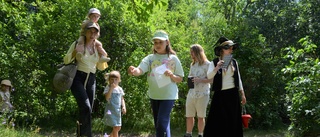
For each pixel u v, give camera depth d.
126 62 9.98
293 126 8.70
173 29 11.80
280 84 12.23
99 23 9.72
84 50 4.61
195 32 13.01
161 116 4.50
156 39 4.71
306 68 8.37
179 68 4.75
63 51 9.68
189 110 6.53
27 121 8.84
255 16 18.81
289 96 8.94
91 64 4.70
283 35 18.06
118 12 9.89
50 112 9.77
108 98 6.74
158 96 4.62
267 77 12.06
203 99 6.35
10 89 8.54
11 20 10.45
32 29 9.82
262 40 12.41
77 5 9.84
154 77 4.64
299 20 17.05
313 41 16.17
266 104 11.87
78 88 4.52
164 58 4.73
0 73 9.52
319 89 7.92
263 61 11.86
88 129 4.46
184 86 10.55
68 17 9.73
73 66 4.52
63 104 10.21
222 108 5.35
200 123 6.44
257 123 11.57
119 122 6.76
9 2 10.73
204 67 6.36
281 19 18.02
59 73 4.50
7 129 5.58
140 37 10.11
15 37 10.78
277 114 12.19
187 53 10.93
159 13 10.97
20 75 9.59
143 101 10.12
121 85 9.90
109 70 9.95
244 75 11.83
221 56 5.48
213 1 16.88
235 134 5.34
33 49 9.69
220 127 5.36
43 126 9.14
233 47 5.55
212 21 12.90
